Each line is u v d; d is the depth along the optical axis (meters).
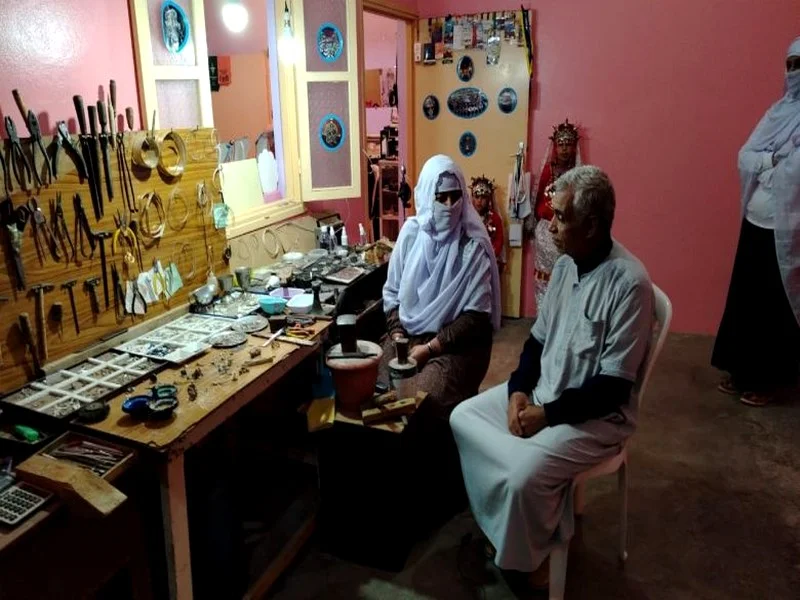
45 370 1.74
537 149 4.14
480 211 4.12
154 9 2.15
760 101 3.62
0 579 1.27
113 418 1.58
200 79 2.35
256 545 2.21
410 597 1.97
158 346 1.95
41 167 1.67
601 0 3.77
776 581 2.00
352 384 2.01
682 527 2.26
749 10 3.52
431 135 4.33
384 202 5.03
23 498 1.33
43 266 1.71
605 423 1.81
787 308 2.91
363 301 2.82
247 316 2.23
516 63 4.00
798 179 2.72
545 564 1.98
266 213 2.93
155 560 1.81
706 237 3.90
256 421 2.66
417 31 4.21
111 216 1.91
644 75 3.79
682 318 4.07
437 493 2.36
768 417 2.99
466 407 1.98
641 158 3.92
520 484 1.69
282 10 2.93
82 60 1.92
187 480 1.85
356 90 3.11
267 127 4.43
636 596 1.95
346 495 2.08
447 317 2.37
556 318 1.92
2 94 1.70
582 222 1.71
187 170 2.22
